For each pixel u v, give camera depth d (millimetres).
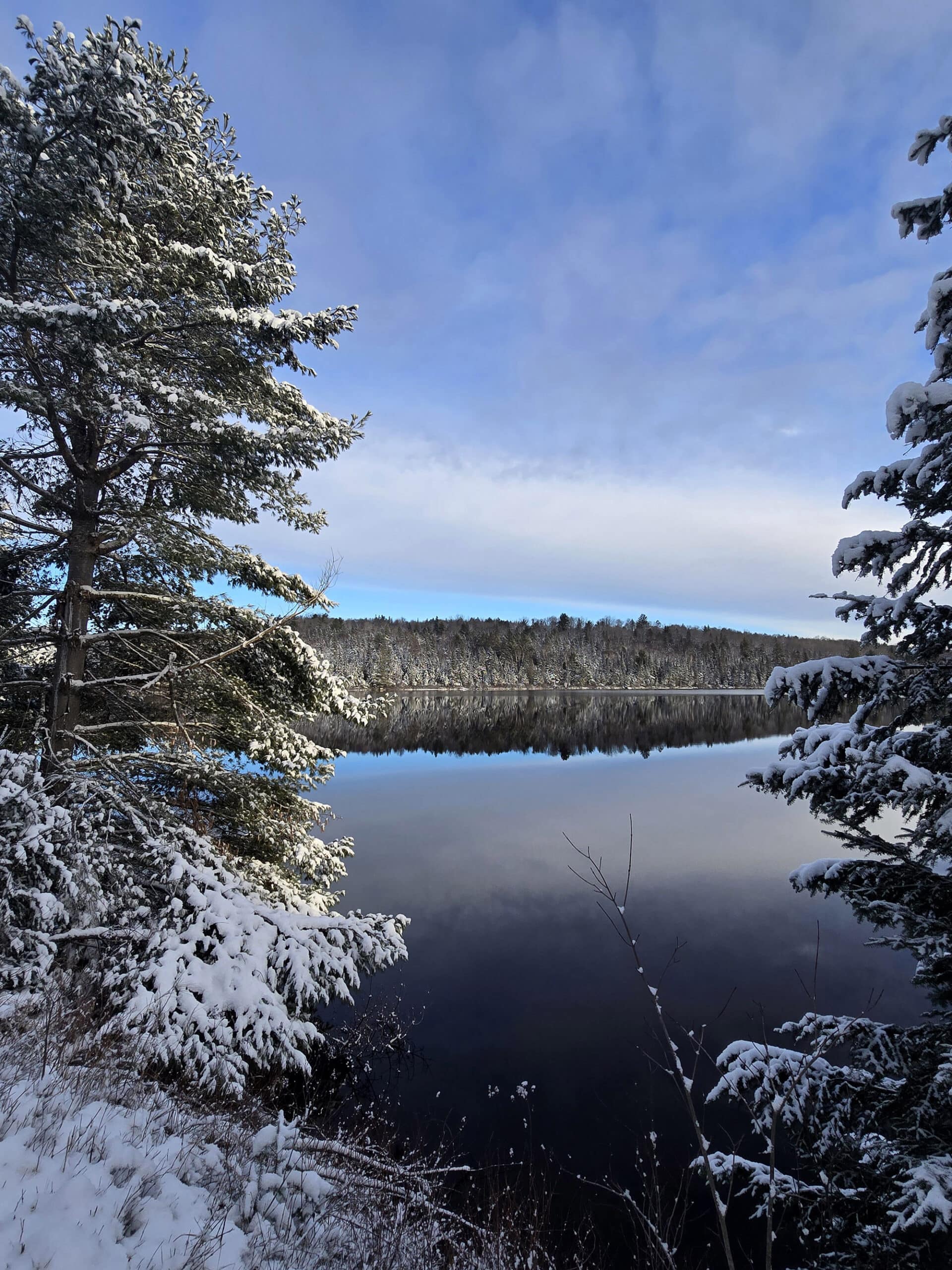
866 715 3596
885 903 3627
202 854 7121
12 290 6672
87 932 5672
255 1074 6289
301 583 9156
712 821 20188
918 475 3191
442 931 11688
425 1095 7023
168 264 7031
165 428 7375
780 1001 9039
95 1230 2746
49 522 8492
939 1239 2936
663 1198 5586
